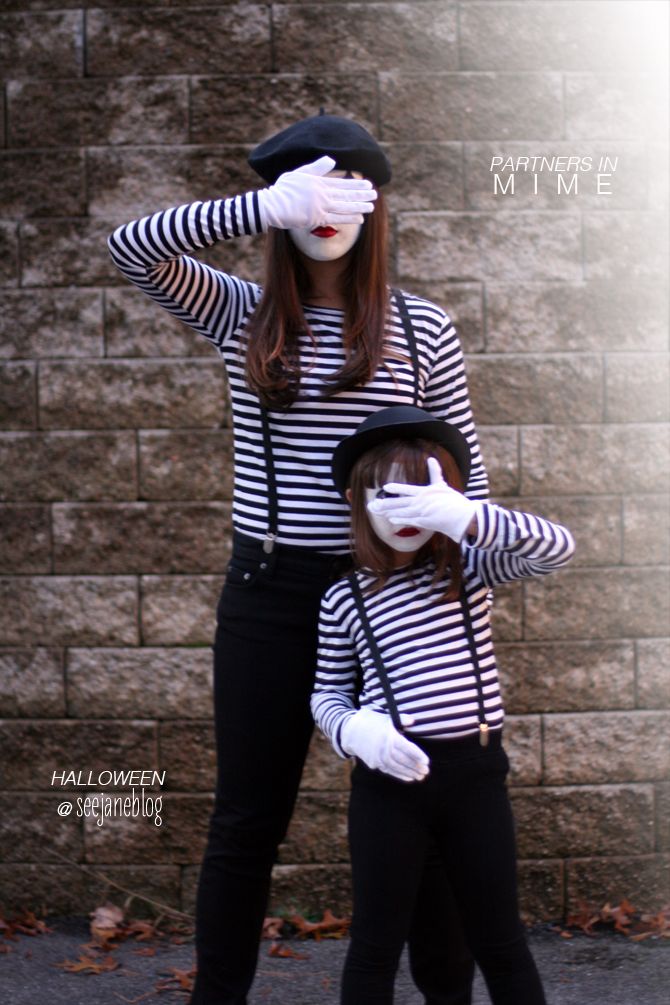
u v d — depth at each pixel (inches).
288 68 137.0
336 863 135.7
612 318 138.2
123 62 137.1
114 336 137.6
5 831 137.2
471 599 88.2
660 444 137.9
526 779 136.3
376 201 90.9
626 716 137.0
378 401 89.6
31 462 137.6
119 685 136.9
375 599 86.8
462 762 84.0
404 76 137.0
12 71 137.6
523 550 82.9
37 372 137.4
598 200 137.9
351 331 89.2
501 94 137.5
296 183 84.2
